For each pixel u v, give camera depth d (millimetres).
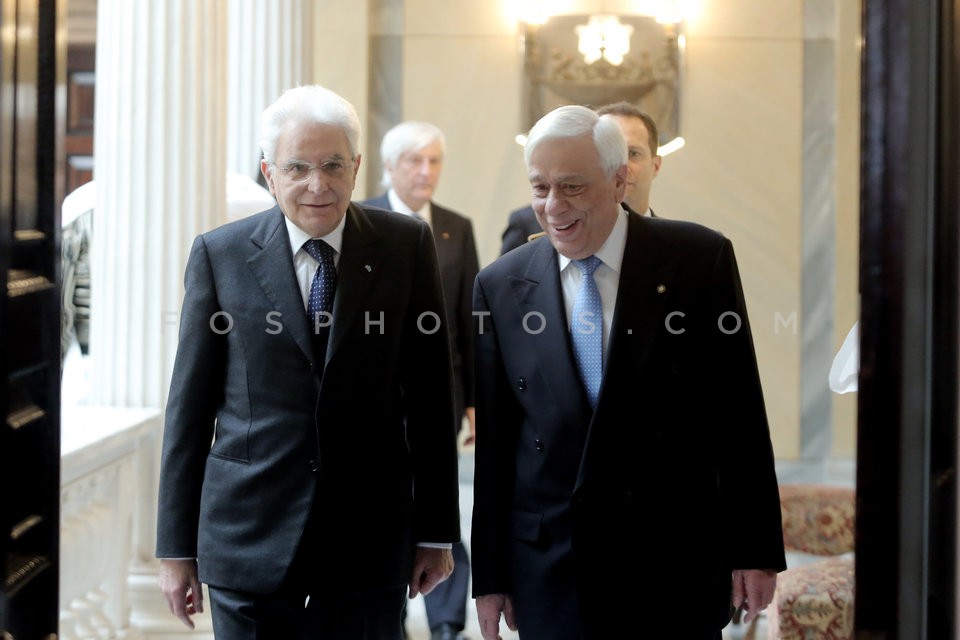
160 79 4945
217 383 3230
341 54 9203
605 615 3020
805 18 9125
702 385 3121
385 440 3186
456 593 5285
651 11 9172
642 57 9164
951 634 2357
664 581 3039
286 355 3117
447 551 3354
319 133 3002
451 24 9266
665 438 3064
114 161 4957
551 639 3070
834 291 9180
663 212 9273
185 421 3209
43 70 2574
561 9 9211
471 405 5504
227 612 3135
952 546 2367
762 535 3100
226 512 3133
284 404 3117
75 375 5047
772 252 9234
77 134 8734
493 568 3176
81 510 4469
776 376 9250
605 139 2957
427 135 5582
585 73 9188
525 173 9312
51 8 2574
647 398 3045
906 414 2395
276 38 7230
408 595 3547
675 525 3053
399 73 9297
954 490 2361
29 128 2531
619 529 3025
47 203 2594
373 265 3178
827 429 9188
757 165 9211
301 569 3088
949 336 2367
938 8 2350
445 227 5621
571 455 3072
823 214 9195
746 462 3105
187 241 4965
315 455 3104
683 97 9203
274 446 3113
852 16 9070
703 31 9180
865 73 2396
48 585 2631
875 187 2395
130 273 4957
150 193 4953
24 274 2531
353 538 3115
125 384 4969
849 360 3713
